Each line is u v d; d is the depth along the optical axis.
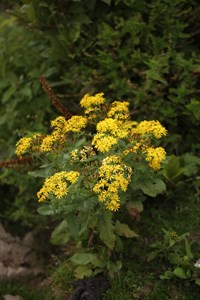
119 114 1.13
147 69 1.40
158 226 1.29
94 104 1.16
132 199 1.19
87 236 1.26
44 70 1.55
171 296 1.13
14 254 1.45
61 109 1.24
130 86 1.36
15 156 1.57
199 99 1.38
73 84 1.49
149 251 1.23
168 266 1.19
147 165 1.07
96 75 1.39
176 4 1.37
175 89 1.32
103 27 1.43
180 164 1.35
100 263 1.16
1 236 1.51
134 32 1.37
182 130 1.44
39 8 1.41
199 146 1.41
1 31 1.76
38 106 1.56
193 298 1.12
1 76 1.64
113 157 1.00
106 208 1.03
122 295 1.13
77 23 1.42
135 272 1.19
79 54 1.42
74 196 1.01
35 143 1.14
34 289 1.36
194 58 1.38
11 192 1.70
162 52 1.34
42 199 1.02
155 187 1.09
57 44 1.43
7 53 1.69
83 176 1.02
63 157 1.07
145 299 1.13
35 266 1.44
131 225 1.25
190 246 1.22
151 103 1.36
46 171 1.11
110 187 0.98
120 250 1.18
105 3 1.46
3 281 1.38
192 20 1.41
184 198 1.35
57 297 1.22
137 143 1.05
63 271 1.26
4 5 1.86
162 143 1.40
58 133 1.11
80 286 1.16
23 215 1.56
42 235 1.53
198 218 1.29
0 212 1.66
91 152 1.04
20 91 1.56
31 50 1.63
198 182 1.34
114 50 1.41
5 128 1.64
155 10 1.36
